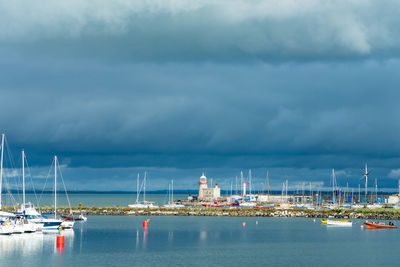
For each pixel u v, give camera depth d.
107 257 100.94
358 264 98.19
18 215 142.25
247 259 102.06
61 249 109.50
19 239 122.50
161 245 120.88
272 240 134.88
